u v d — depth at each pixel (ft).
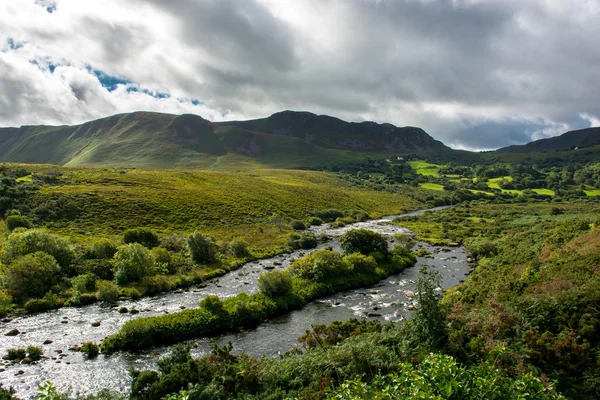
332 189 616.39
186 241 248.11
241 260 236.63
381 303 161.99
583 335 70.54
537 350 68.59
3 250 188.55
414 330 84.69
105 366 105.70
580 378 62.69
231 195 437.17
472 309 97.91
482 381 40.96
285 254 263.90
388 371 74.33
